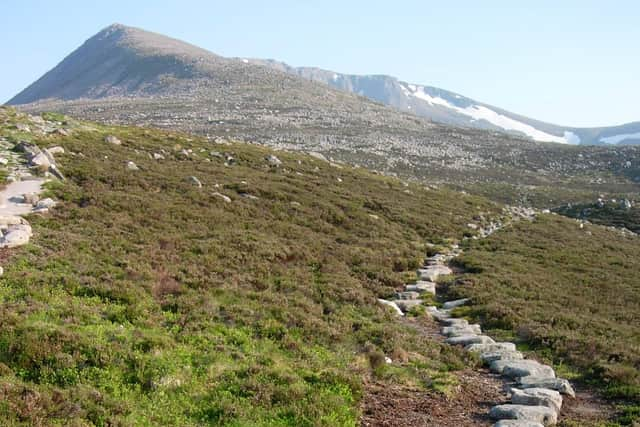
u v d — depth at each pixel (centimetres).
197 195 3117
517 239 4066
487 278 2639
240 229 2667
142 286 1661
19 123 3928
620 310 2427
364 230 3356
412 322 1969
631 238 5541
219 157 4744
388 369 1402
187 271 1906
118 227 2278
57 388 984
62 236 1989
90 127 4772
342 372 1270
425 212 4372
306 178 4631
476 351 1645
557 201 10669
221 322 1506
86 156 3550
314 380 1224
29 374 1045
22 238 1836
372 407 1187
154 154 4150
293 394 1114
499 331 1922
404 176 12212
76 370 1073
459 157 15762
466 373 1477
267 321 1552
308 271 2295
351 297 2028
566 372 1544
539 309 2181
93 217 2353
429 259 3058
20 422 866
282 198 3597
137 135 4969
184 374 1142
